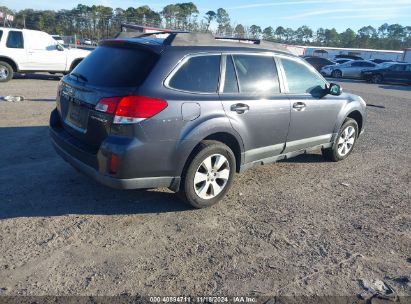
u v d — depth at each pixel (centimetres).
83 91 397
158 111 370
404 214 457
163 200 451
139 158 368
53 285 296
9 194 439
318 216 439
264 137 477
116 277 310
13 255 330
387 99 1666
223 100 421
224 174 440
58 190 458
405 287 320
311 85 549
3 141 639
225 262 339
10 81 1422
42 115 849
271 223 415
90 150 387
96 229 380
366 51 6056
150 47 391
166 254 346
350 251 368
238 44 458
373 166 638
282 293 304
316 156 671
